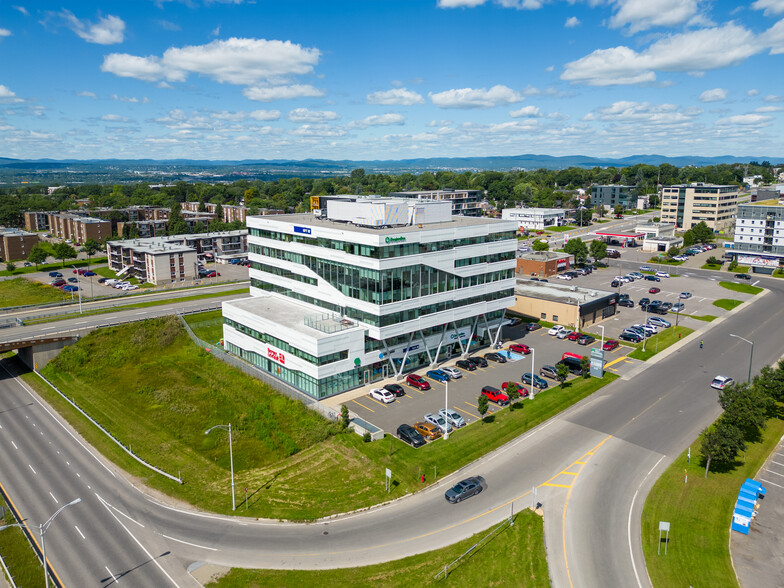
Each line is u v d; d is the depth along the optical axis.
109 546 47.84
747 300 131.25
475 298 91.06
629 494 53.91
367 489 55.41
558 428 67.56
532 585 42.38
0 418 74.56
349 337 77.12
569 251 171.75
